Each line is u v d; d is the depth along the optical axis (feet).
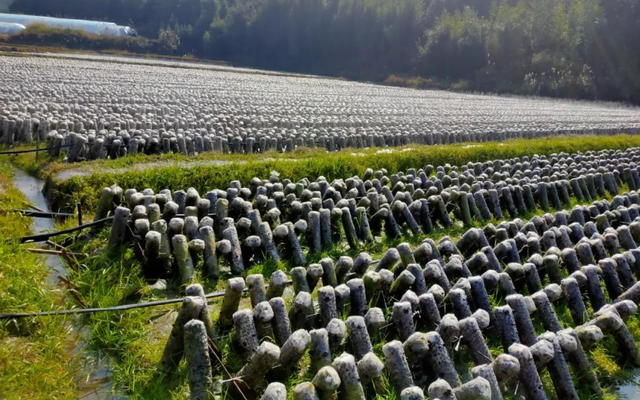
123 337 16.12
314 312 16.69
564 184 33.19
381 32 181.16
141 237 20.08
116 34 210.59
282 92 84.69
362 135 43.88
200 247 19.88
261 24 208.54
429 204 27.53
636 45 130.52
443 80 155.02
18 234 21.63
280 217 25.35
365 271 19.24
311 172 32.78
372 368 12.90
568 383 14.61
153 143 34.81
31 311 16.34
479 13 183.01
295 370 14.74
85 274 19.11
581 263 21.65
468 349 15.39
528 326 16.06
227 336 16.06
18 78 63.31
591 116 80.74
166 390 14.14
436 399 11.77
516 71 146.10
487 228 23.75
